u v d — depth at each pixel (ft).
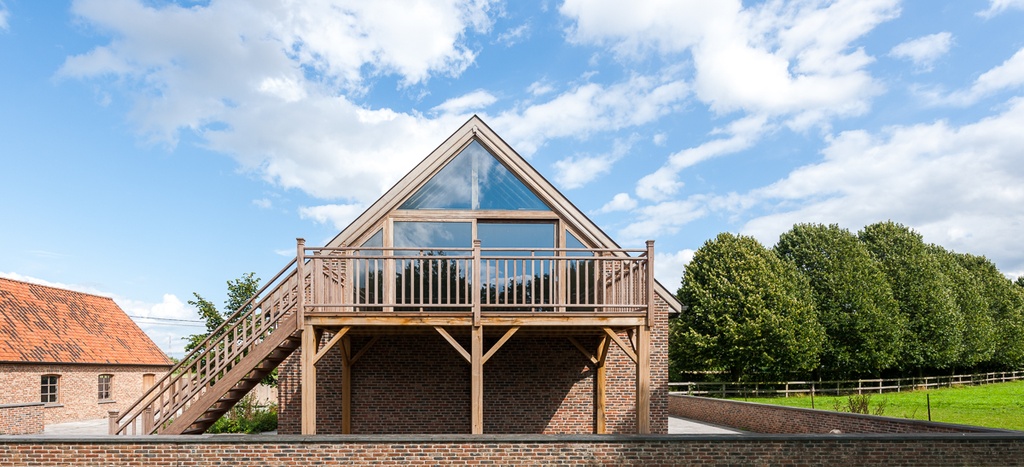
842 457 29.73
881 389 116.26
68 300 95.30
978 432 32.94
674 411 82.12
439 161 43.98
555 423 45.39
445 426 44.73
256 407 62.95
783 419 53.57
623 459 29.50
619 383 46.32
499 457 29.37
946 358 125.39
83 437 29.43
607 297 41.81
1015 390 117.91
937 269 133.90
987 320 139.64
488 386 45.44
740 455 29.66
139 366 97.45
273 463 29.22
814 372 119.03
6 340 74.28
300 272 34.55
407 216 43.75
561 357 46.01
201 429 37.35
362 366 44.88
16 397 73.15
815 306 115.65
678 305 47.62
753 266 107.34
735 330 103.86
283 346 37.29
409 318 34.73
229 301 70.79
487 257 35.14
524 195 44.60
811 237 125.08
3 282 85.10
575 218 44.19
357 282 35.14
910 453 29.89
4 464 29.22
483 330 38.81
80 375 84.17
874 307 115.44
